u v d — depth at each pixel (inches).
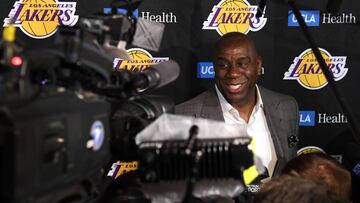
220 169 51.4
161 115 55.2
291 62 116.4
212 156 51.3
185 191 50.6
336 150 118.1
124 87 58.4
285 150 106.3
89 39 56.8
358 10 114.8
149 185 51.6
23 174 39.4
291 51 116.0
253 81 106.1
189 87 116.7
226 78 104.4
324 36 115.6
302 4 114.3
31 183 40.5
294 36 115.5
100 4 112.6
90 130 47.4
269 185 55.1
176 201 51.4
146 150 51.2
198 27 115.0
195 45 115.4
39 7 111.7
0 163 38.8
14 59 44.1
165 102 63.7
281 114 108.1
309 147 118.5
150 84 59.3
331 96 117.4
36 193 41.6
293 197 52.2
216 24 114.8
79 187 49.5
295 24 115.2
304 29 94.3
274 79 117.0
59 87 47.0
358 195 102.3
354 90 117.4
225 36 106.2
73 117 45.1
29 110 40.8
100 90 56.4
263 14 114.7
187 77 116.3
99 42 58.0
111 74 57.2
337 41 115.9
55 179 43.3
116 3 62.6
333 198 52.7
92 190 52.4
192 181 48.4
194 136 49.6
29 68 46.1
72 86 51.9
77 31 55.7
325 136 118.6
